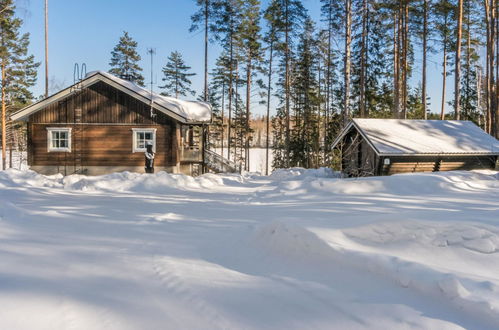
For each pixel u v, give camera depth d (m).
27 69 35.91
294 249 4.40
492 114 22.05
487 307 2.59
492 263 3.53
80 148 19.75
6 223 6.09
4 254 4.41
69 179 14.11
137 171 19.77
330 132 34.34
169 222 6.88
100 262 4.20
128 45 43.00
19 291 3.20
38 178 13.99
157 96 20.91
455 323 2.59
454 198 9.43
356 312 2.84
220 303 3.06
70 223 6.52
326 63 35.47
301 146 34.69
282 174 19.62
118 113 19.75
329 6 26.28
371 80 28.08
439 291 2.94
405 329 2.56
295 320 2.74
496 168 16.92
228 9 28.62
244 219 7.18
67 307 2.91
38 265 4.02
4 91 30.00
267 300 3.13
